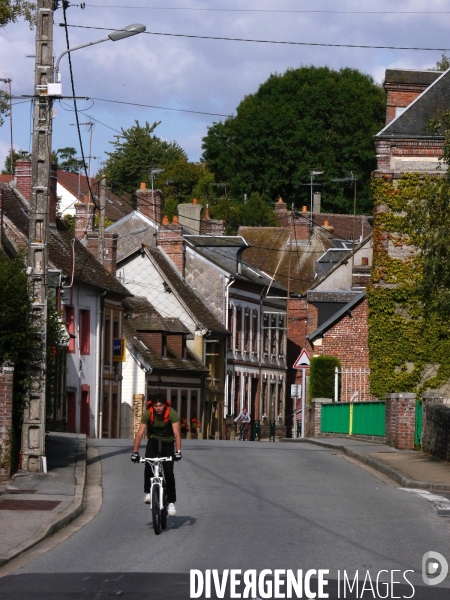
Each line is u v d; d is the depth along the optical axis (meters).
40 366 35.97
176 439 25.06
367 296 65.50
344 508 29.09
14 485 32.66
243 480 35.38
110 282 82.31
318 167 141.00
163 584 18.33
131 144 168.50
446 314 35.72
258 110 142.88
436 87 67.00
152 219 108.12
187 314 99.75
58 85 35.62
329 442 54.53
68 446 46.78
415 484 34.91
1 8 47.44
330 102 141.50
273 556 21.25
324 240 131.62
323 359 74.38
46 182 36.12
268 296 119.75
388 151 65.25
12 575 19.34
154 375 89.31
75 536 24.25
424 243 36.03
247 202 139.38
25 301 35.09
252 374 113.31
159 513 24.44
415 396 48.81
